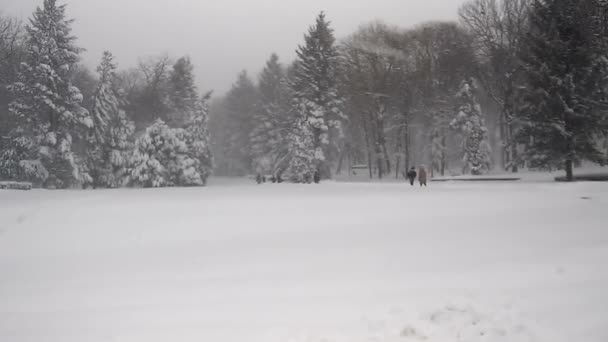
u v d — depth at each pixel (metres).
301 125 41.19
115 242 11.91
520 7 42.44
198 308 6.99
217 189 24.67
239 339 5.66
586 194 17.02
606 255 8.08
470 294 6.65
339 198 17.47
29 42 34.41
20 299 7.86
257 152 66.50
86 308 7.29
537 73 26.52
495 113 54.47
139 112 54.22
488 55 44.59
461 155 48.59
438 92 48.69
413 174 28.05
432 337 5.48
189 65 57.97
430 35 47.47
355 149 56.53
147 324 6.41
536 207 14.20
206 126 53.91
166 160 36.41
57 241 11.98
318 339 5.53
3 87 38.06
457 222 12.51
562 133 25.70
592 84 26.05
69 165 34.81
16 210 14.51
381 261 9.02
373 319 6.06
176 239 12.10
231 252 10.57
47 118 34.56
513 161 40.12
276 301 7.09
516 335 5.37
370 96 49.50
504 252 8.95
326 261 9.34
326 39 43.34
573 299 6.15
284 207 15.53
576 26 25.92
